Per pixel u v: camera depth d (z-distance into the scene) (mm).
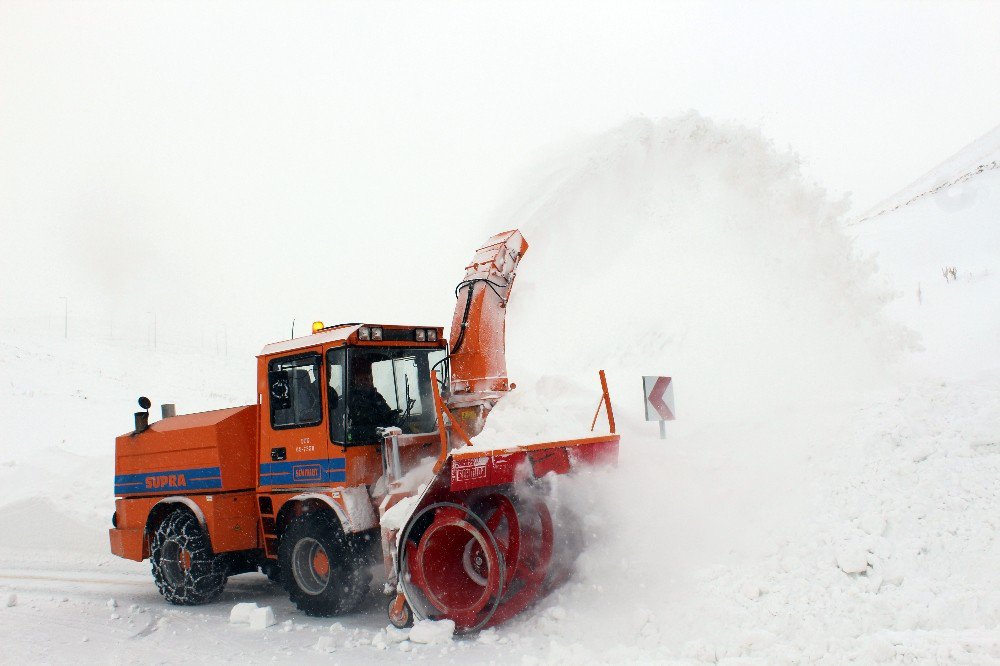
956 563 4188
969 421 5473
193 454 6668
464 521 4758
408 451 5641
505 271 6602
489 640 4660
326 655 4648
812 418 6594
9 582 7699
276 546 6305
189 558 6398
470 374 6223
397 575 4859
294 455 5973
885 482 5141
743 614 4316
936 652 3250
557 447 5418
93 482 11391
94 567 8477
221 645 5043
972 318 11438
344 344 5648
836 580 4402
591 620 4742
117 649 5070
